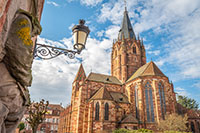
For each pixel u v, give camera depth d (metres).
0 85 3.39
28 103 5.18
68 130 52.34
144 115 44.59
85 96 48.41
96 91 52.00
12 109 3.83
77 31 8.15
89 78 55.00
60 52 8.56
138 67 63.81
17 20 3.87
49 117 86.38
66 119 58.03
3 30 3.29
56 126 85.81
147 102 46.09
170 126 37.62
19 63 3.68
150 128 42.44
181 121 38.19
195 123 47.25
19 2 4.28
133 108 48.88
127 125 41.69
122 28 72.44
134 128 41.53
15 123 4.08
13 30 3.69
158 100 44.22
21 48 3.69
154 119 43.62
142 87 47.56
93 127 41.31
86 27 8.29
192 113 50.44
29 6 5.61
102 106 43.00
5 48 3.51
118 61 64.06
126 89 54.81
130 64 63.19
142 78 48.78
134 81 51.19
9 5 3.43
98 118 42.84
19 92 4.07
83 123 43.69
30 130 70.75
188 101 72.81
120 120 44.72
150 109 45.09
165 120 40.00
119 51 66.19
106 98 44.62
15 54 3.58
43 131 82.00
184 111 51.88
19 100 4.17
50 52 8.38
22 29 3.82
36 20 4.64
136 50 67.00
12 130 3.99
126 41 67.44
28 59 3.91
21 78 3.88
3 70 3.53
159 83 47.50
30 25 4.27
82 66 64.12
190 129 46.44
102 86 53.94
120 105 48.47
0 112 3.18
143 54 68.50
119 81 60.66
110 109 43.94
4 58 3.56
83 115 45.50
